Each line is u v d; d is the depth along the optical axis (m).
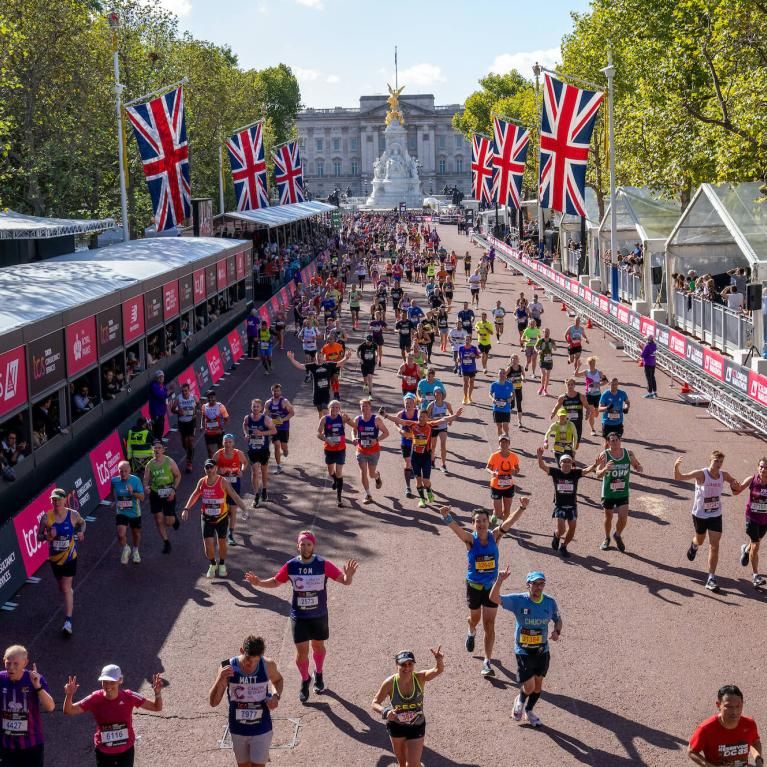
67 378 21.58
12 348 18.36
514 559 17.20
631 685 12.75
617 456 17.14
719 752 8.78
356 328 46.47
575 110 39.75
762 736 11.39
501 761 11.01
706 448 24.41
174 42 65.88
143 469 20.38
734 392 26.97
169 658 13.72
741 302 36.44
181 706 12.38
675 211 47.88
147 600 15.79
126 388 26.12
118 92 41.69
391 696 10.23
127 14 53.94
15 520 16.52
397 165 176.00
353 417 28.05
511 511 19.72
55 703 12.58
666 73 38.16
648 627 14.48
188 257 35.06
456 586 16.09
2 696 10.02
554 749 11.25
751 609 15.11
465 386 29.50
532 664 11.66
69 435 21.64
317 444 25.55
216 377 34.09
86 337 22.97
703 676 12.97
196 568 17.19
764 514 15.78
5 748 10.04
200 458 24.28
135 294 27.20
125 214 41.75
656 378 33.28
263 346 35.44
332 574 12.38
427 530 18.84
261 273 55.50
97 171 52.53
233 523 18.06
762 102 30.88
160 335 30.69
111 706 9.91
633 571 16.66
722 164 32.94
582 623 14.62
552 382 32.66
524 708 11.86
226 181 80.88
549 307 52.50
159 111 37.12
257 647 9.86
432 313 39.44
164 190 37.81
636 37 52.56
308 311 43.25
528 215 93.06
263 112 90.81
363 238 90.31
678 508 19.94
